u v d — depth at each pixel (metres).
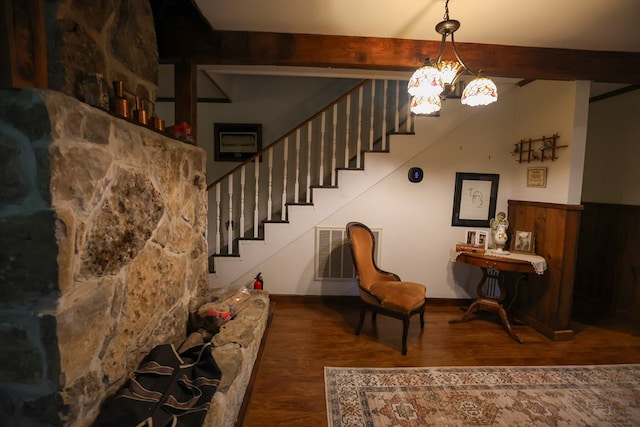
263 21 2.24
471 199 3.58
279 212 3.97
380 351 2.64
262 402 2.01
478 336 2.95
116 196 1.32
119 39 1.61
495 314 3.46
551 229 3.01
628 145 3.43
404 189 3.55
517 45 2.52
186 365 1.62
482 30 2.29
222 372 1.69
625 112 3.46
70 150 1.06
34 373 1.04
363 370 2.36
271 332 2.94
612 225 3.60
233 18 2.20
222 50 2.41
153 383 1.42
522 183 3.41
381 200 3.56
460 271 3.67
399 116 3.61
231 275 3.53
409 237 3.62
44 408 1.06
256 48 2.42
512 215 3.54
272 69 3.07
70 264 1.07
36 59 1.02
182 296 2.07
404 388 2.16
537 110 3.21
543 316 3.07
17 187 1.00
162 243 1.76
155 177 1.65
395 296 2.73
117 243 1.33
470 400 2.05
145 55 1.88
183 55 2.40
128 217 1.41
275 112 4.15
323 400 2.04
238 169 3.49
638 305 3.30
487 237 3.36
